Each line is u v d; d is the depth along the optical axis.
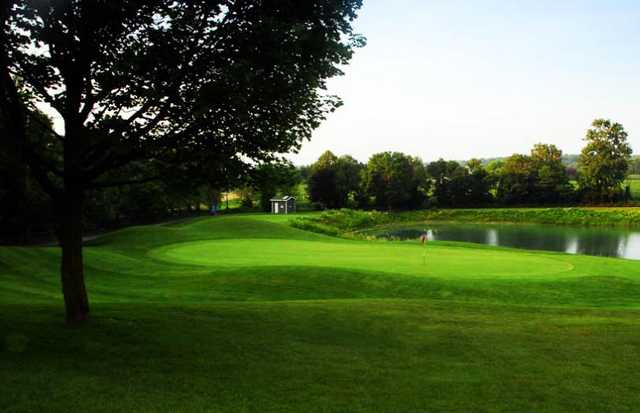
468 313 13.72
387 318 13.02
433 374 9.17
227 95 9.19
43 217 47.12
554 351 10.52
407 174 120.12
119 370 8.87
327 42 9.81
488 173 122.56
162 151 10.77
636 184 136.62
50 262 24.58
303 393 8.16
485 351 10.49
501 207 115.75
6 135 9.72
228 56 9.61
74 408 7.28
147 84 9.47
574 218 94.50
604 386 8.73
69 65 9.69
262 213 100.62
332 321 12.62
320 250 33.03
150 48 9.41
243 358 9.73
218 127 10.24
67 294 11.35
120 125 9.45
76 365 9.02
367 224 92.88
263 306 14.27
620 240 65.31
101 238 42.31
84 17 9.19
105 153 10.92
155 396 7.82
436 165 123.81
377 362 9.73
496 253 31.69
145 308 13.30
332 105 11.31
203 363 9.39
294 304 14.73
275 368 9.26
